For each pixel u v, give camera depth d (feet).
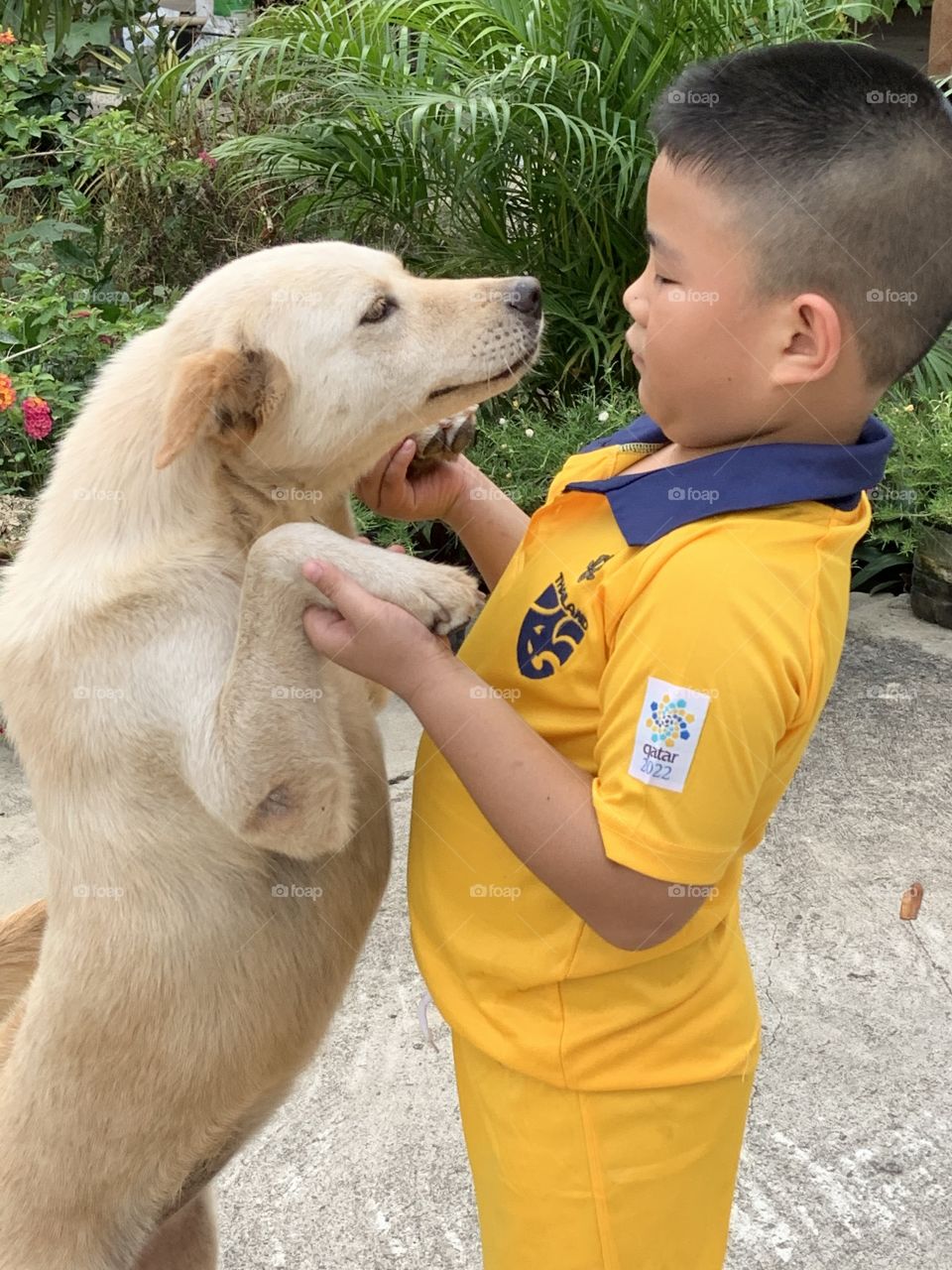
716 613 4.11
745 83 4.17
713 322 4.24
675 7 16.19
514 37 17.37
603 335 16.51
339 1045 8.71
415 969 9.42
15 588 5.35
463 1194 7.52
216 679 4.96
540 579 4.82
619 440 5.42
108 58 25.80
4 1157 5.63
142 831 5.16
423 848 5.08
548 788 4.30
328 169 17.19
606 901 4.24
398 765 11.96
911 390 17.72
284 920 5.37
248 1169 7.70
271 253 5.92
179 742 4.98
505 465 14.84
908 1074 8.38
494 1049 4.71
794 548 4.26
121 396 5.54
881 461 4.51
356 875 5.56
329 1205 7.45
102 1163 5.49
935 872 10.68
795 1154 7.72
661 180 4.33
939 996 9.14
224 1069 5.40
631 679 4.24
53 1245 5.59
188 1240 6.33
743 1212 7.30
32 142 23.27
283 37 18.08
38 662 5.13
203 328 5.58
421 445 6.03
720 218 4.14
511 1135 4.77
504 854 4.75
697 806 4.12
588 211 16.56
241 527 5.45
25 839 11.25
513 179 16.98
